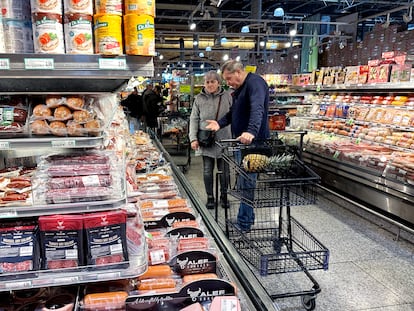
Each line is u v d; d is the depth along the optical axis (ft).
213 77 13.96
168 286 4.82
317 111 21.17
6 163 5.71
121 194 4.45
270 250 9.85
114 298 4.43
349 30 41.32
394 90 15.87
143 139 13.82
